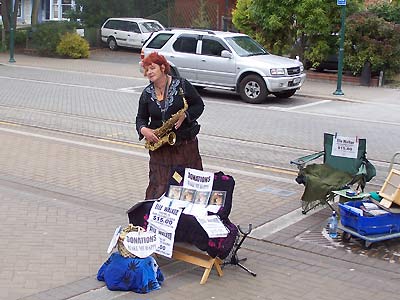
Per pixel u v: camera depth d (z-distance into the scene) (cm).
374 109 1753
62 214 779
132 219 632
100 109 1605
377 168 1082
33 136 1255
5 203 815
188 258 600
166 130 627
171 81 635
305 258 656
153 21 3512
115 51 3481
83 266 617
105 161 1064
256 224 758
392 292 578
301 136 1341
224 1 3419
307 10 2267
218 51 1862
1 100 1717
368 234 680
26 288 564
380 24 2198
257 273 611
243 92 1820
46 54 3116
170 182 623
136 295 555
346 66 2292
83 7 3734
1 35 3362
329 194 768
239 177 987
